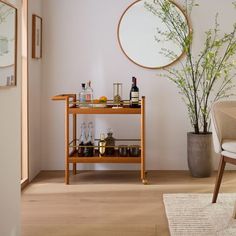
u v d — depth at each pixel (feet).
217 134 9.75
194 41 13.41
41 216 9.21
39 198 10.64
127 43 13.47
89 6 13.44
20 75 7.34
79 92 13.64
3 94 6.40
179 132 13.70
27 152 12.04
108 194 10.97
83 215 9.27
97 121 13.76
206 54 13.29
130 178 12.75
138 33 13.44
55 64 13.61
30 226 8.57
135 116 13.74
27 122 12.00
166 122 13.69
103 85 13.64
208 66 12.68
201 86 13.41
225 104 10.27
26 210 9.64
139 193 11.03
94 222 8.80
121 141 13.82
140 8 13.38
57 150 13.84
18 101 7.21
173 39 13.38
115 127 13.78
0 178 6.29
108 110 11.87
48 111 13.74
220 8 13.30
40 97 13.61
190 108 13.51
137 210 9.60
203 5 13.30
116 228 8.45
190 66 13.42
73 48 13.56
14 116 6.98
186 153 13.76
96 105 12.42
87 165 13.88
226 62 13.34
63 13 13.47
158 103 13.65
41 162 13.85
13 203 6.98
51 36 13.53
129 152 12.75
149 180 12.42
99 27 13.50
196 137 12.49
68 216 9.20
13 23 6.90
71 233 8.18
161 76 13.56
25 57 11.82
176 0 13.30
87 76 13.64
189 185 11.78
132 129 13.76
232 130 10.16
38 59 13.23
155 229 8.39
